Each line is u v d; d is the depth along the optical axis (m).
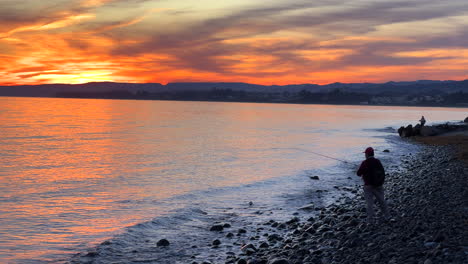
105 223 13.40
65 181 22.92
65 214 14.73
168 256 9.83
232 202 16.61
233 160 32.69
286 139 54.81
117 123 92.50
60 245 10.92
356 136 60.91
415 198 13.88
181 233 11.91
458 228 8.78
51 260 9.71
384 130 75.75
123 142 49.94
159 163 31.02
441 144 44.09
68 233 12.14
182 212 14.59
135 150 40.97
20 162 32.22
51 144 47.34
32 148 43.09
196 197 17.78
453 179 17.77
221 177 23.89
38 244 11.01
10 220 13.74
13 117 109.88
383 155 34.62
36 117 112.25
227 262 9.03
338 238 9.73
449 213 10.64
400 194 15.23
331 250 8.73
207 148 42.78
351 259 7.75
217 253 9.95
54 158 34.84
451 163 24.98
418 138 54.50
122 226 12.97
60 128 74.31
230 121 106.44
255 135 61.88
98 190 19.94
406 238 8.53
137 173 25.86
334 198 17.06
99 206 16.16
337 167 28.00
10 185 21.59
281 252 9.07
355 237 9.47
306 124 96.38
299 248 9.30
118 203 16.70
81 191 19.72
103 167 29.05
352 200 15.88
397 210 12.09
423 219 10.24
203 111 192.12
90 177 24.38
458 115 197.62
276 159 33.28
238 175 24.62
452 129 63.03
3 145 45.59
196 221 13.34
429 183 17.23
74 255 10.09
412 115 184.62
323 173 25.14
